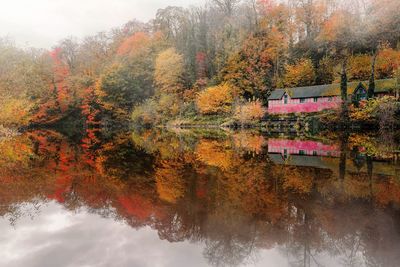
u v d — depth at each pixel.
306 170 15.18
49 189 12.56
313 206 9.72
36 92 59.53
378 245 7.12
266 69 64.19
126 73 68.81
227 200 10.55
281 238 7.61
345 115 40.97
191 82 70.56
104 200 10.98
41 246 7.39
